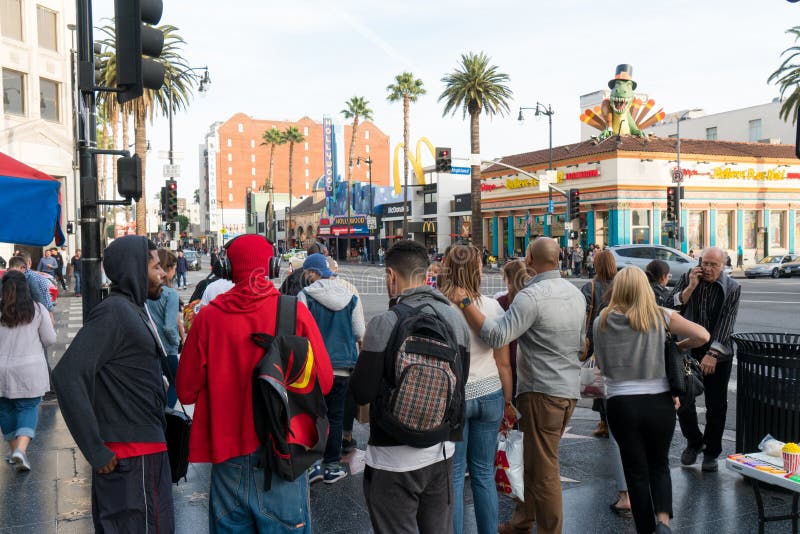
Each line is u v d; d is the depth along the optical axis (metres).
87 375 2.54
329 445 5.02
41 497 4.73
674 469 5.19
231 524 2.70
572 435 6.31
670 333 3.72
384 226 63.31
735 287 4.89
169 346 5.91
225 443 2.67
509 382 3.88
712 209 38.78
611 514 4.36
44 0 26.80
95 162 5.53
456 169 27.92
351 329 5.03
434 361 2.70
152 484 2.76
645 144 38.88
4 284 5.30
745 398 4.70
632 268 3.78
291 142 73.69
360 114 63.09
